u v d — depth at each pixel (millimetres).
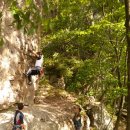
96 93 19625
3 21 11906
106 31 16797
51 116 12781
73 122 14086
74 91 19453
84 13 21312
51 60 20688
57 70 19859
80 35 17484
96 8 20688
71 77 19969
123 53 17531
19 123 9836
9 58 12320
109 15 16484
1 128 10180
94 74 17469
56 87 18906
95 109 18422
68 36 18609
